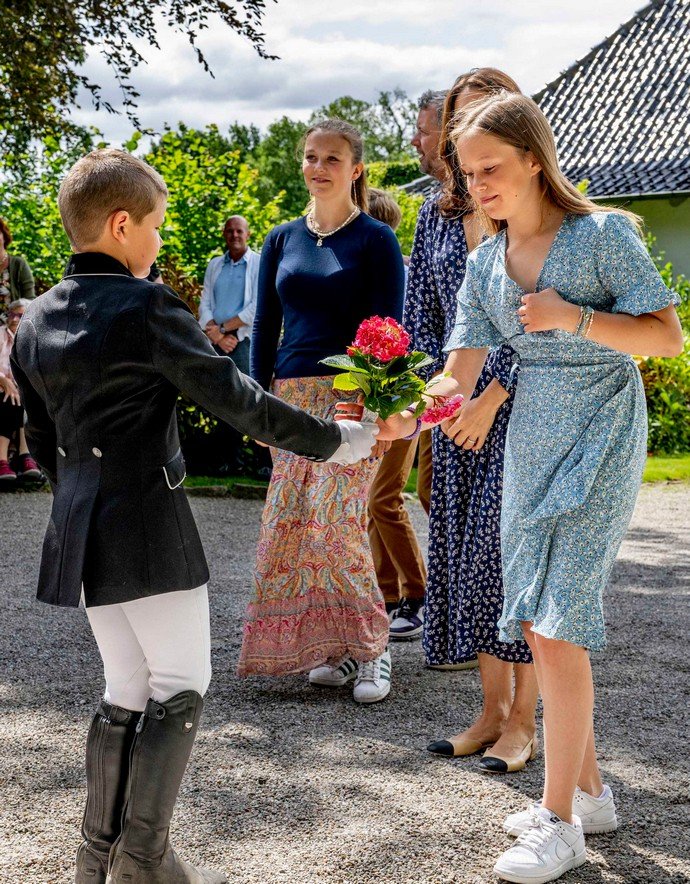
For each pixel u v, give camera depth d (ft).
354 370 8.64
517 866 8.34
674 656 14.69
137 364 7.06
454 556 11.32
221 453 29.19
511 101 8.78
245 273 28.04
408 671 13.83
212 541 21.54
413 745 11.22
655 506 27.94
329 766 10.61
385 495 15.19
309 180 12.66
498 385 10.19
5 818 9.32
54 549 7.29
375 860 8.67
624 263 8.39
